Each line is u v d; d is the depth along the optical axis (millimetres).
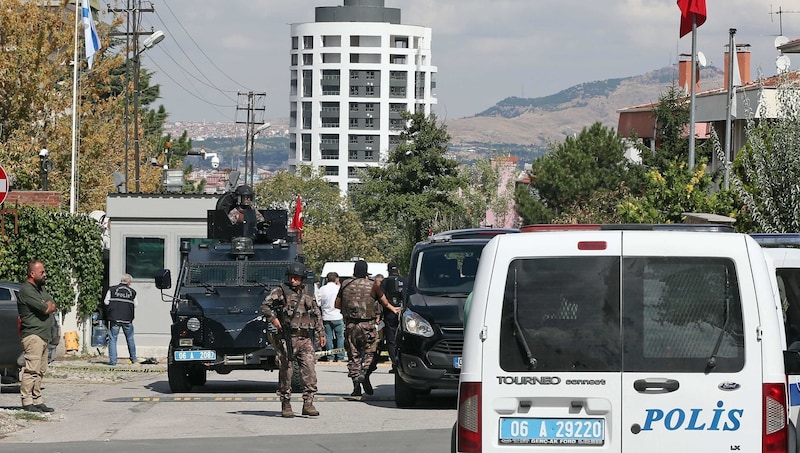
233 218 45281
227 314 39781
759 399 15656
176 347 39500
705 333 15828
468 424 16109
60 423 30500
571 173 143625
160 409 33969
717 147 54906
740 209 54625
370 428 29703
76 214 61406
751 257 15844
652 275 15938
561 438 15953
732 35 71812
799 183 47719
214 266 42281
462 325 33531
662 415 15797
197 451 25672
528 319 16062
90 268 61688
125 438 27891
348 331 37219
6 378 38531
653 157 122938
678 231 16156
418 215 171125
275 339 32031
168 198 63906
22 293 31984
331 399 37594
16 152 82188
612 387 15875
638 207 60656
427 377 33500
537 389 15961
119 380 45000
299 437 27922
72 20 86125
